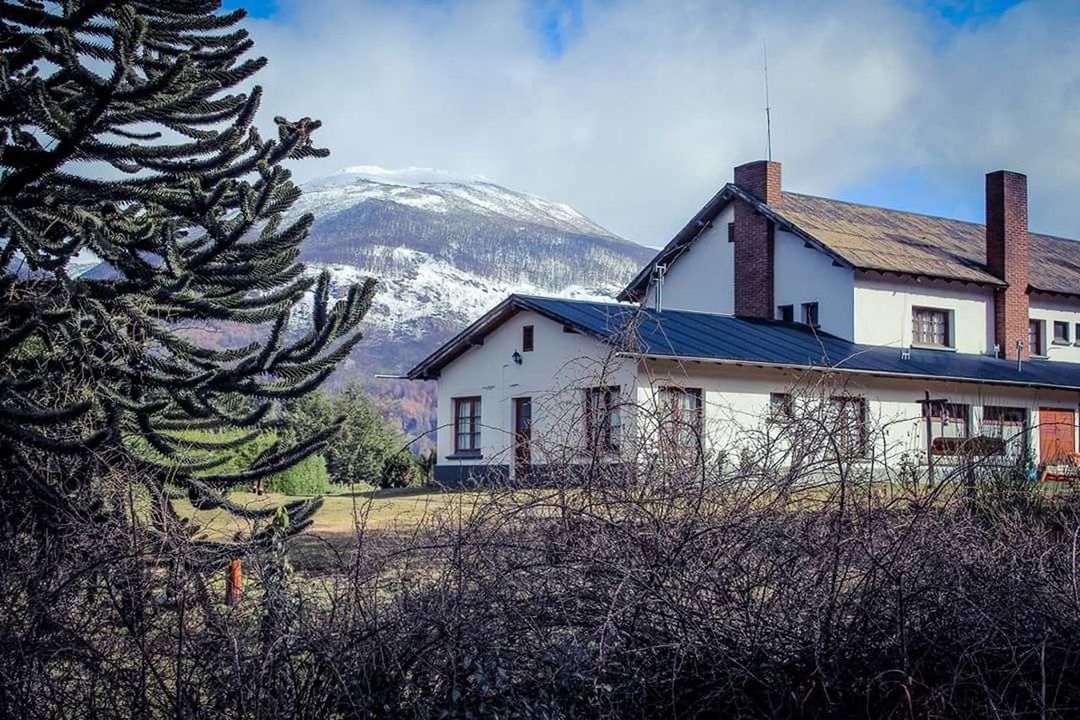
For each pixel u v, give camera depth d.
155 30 8.35
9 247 7.85
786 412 6.10
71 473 6.66
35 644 4.72
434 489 22.53
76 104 7.71
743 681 4.90
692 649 4.89
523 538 5.29
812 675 4.95
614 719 4.75
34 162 7.48
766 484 5.52
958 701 4.90
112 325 7.60
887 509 5.38
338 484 25.81
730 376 23.16
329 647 4.77
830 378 6.55
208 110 8.31
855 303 28.39
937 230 34.53
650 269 33.19
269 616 4.86
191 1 8.00
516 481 5.75
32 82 7.21
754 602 5.15
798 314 29.75
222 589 5.52
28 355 7.92
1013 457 8.38
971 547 5.50
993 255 31.67
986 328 31.19
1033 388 28.48
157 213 8.62
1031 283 32.22
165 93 7.89
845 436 5.81
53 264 7.61
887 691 4.88
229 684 4.65
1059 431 29.12
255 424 8.50
